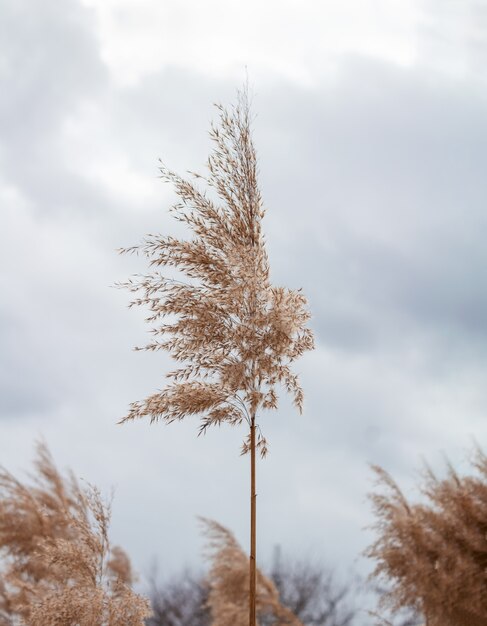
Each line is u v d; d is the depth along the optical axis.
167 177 6.04
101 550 6.93
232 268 5.79
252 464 5.54
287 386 5.68
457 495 6.66
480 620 6.31
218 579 9.10
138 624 6.46
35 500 9.36
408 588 6.50
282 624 8.89
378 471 6.89
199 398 5.64
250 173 6.07
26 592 8.09
